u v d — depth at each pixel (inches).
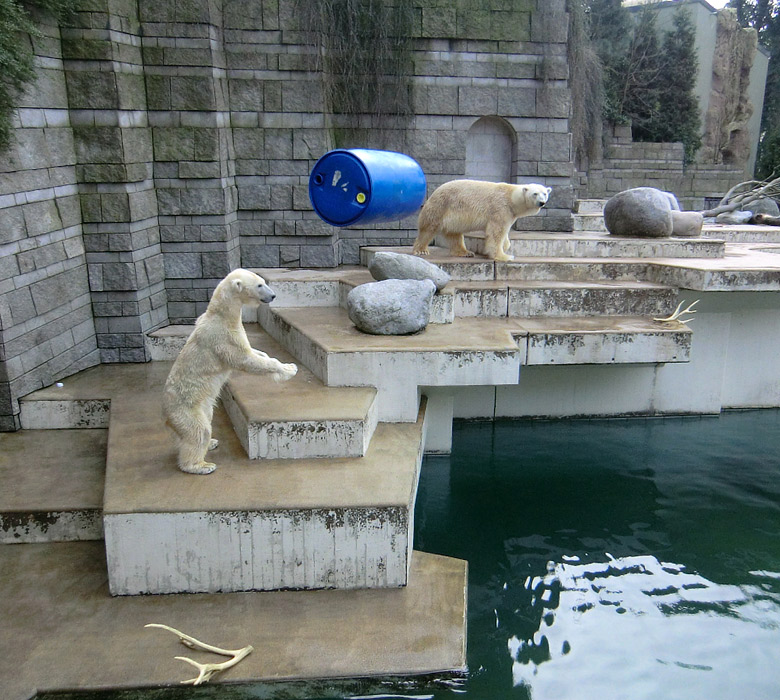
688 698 118.1
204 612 129.6
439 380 180.1
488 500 191.6
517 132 292.4
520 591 149.5
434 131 283.1
